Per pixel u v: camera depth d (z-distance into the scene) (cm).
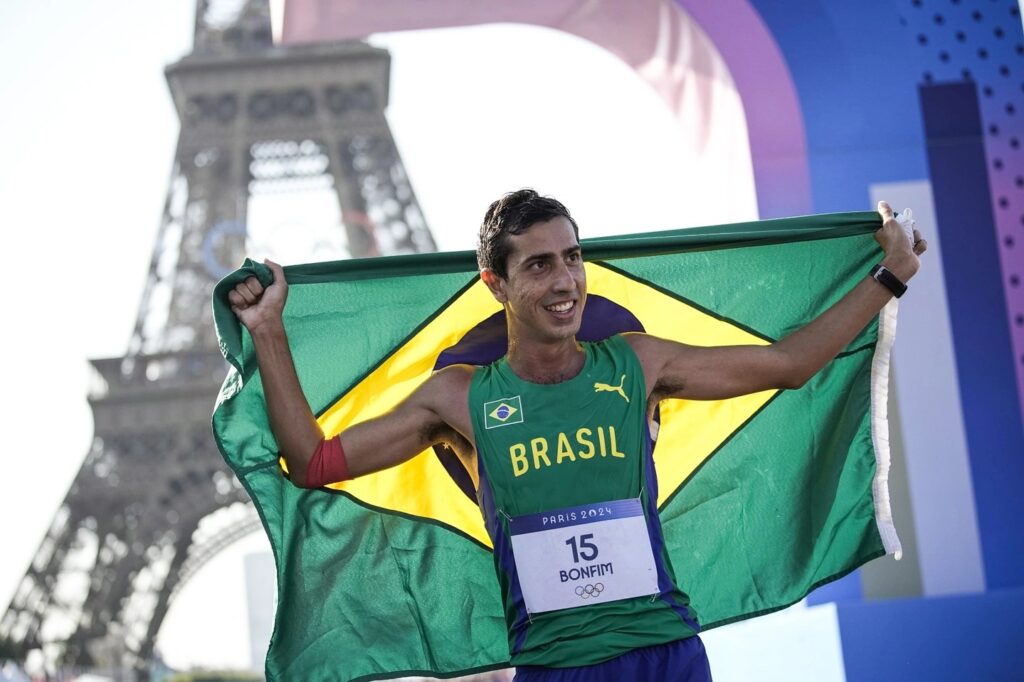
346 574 389
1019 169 629
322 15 777
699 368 347
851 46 631
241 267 351
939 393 608
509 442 325
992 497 602
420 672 393
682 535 407
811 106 623
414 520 393
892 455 602
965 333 614
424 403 343
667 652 309
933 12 638
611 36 746
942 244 619
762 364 351
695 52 664
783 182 616
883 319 400
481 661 395
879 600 582
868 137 624
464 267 393
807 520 406
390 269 389
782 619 586
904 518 598
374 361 401
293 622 381
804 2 632
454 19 780
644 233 392
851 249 412
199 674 4538
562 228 323
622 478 321
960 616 547
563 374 331
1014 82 636
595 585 311
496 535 325
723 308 416
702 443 408
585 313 412
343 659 387
